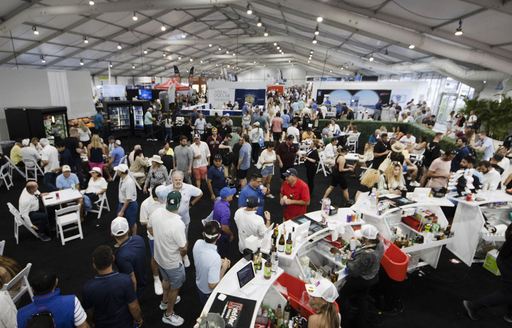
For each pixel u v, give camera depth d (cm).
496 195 453
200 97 2042
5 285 279
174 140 1313
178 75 2036
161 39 1770
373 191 430
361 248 307
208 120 1348
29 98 1017
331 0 812
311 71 3912
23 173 805
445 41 875
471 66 1093
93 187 569
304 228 333
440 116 1609
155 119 1341
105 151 811
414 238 404
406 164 729
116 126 1376
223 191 352
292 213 430
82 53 1628
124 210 427
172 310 312
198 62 2772
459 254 455
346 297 307
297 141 960
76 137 766
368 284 293
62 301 192
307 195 418
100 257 208
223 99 1627
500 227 435
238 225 319
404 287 392
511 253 313
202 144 648
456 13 631
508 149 704
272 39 1711
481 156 689
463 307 357
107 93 1703
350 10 807
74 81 1197
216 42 1734
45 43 1320
